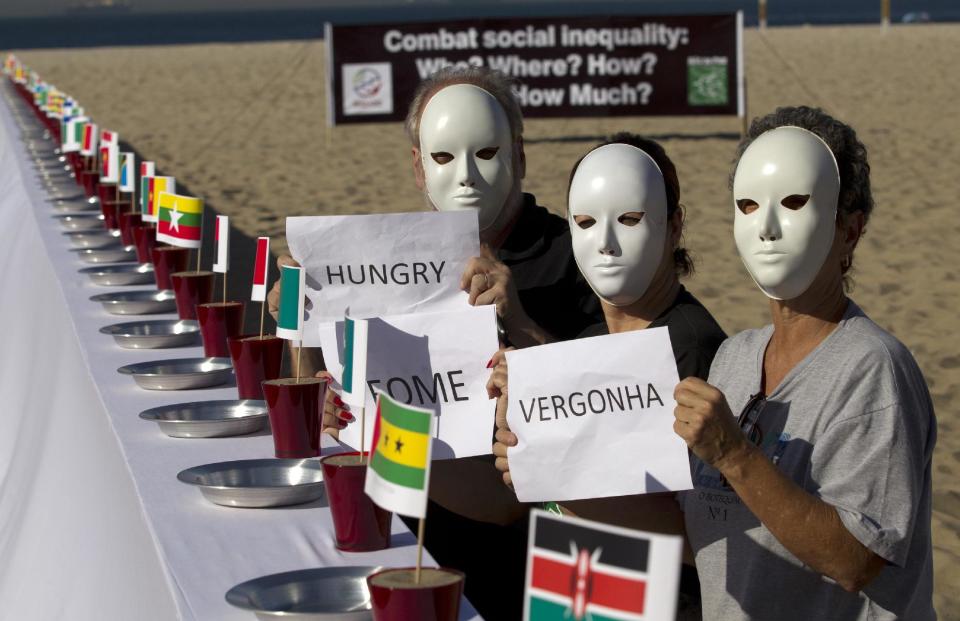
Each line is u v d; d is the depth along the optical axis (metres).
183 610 1.75
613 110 14.50
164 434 2.63
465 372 2.38
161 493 2.26
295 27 127.00
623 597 1.11
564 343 2.06
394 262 2.66
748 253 1.93
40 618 2.62
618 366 2.03
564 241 3.08
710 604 2.04
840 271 1.99
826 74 24.42
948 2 173.00
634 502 2.21
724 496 2.03
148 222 4.86
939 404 5.70
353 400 2.02
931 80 22.56
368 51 14.72
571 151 15.16
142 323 3.59
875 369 1.87
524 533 2.92
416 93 3.03
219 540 2.04
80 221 5.75
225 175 14.27
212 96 25.16
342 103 14.85
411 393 2.37
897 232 9.86
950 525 4.37
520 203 3.08
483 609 2.83
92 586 2.41
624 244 2.25
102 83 29.00
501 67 14.52
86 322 3.74
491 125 2.78
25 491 3.41
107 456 2.72
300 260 2.64
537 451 2.08
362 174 14.06
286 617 1.66
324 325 2.55
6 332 5.30
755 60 28.30
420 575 1.61
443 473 2.77
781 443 1.93
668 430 2.02
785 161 1.87
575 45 14.40
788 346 2.01
